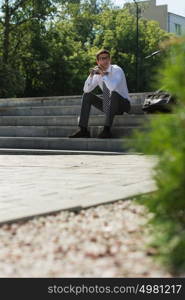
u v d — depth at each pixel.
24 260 3.32
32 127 16.66
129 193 6.15
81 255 3.37
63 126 17.06
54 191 6.55
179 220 3.34
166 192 3.21
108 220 4.59
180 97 3.19
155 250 3.37
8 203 5.60
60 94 53.12
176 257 3.11
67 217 4.84
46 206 5.30
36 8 48.44
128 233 3.95
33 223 4.59
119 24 63.47
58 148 14.64
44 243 3.76
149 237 3.67
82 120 14.49
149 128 3.28
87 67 54.19
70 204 5.39
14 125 18.50
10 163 10.93
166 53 3.39
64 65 52.25
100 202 5.52
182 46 3.34
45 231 4.20
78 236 3.94
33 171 9.24
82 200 5.69
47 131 16.31
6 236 4.06
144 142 3.23
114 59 61.97
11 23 48.12
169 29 86.94
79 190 6.60
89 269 3.07
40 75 51.59
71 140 14.39
